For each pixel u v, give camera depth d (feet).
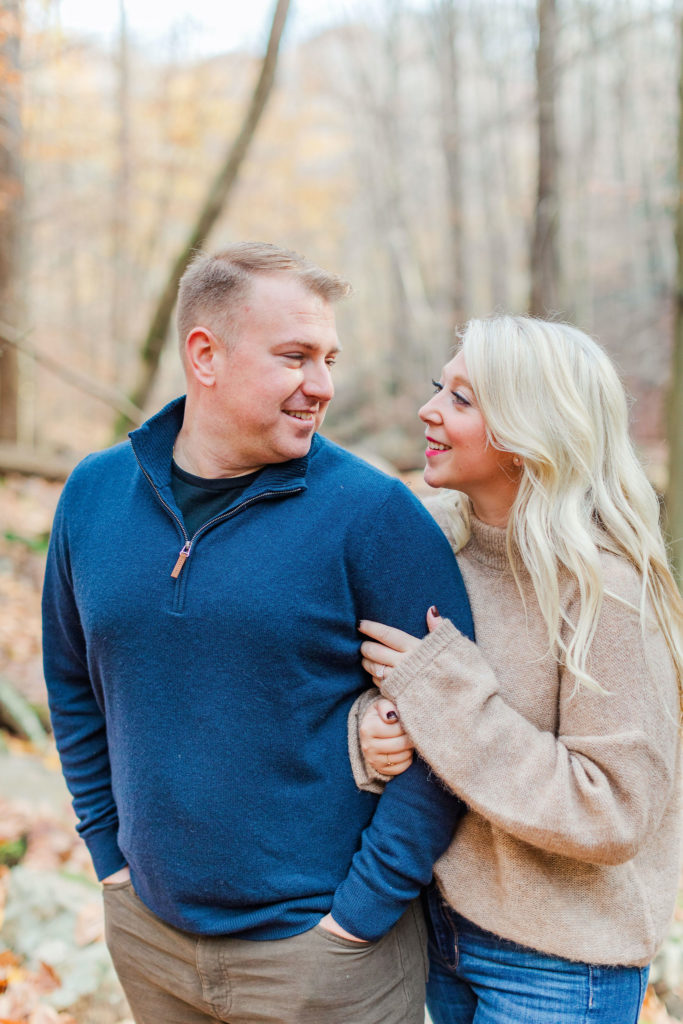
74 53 22.67
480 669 4.45
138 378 23.18
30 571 20.84
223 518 4.57
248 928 4.44
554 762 4.19
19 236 27.45
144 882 4.66
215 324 4.51
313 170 53.78
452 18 46.44
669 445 15.94
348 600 4.58
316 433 5.05
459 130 43.75
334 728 4.66
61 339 44.24
